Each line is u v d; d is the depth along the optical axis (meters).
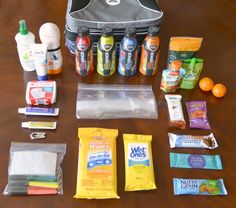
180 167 0.72
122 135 0.76
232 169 0.72
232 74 0.94
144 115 0.81
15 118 0.77
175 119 0.80
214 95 0.88
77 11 0.89
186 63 0.84
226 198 0.67
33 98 0.80
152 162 0.71
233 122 0.82
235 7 1.17
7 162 0.69
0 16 1.03
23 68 0.89
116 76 0.90
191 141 0.76
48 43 0.82
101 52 0.84
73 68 0.91
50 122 0.77
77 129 0.77
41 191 0.65
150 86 0.88
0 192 0.64
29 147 0.72
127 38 0.82
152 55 0.85
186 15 1.12
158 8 0.93
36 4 1.09
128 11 0.91
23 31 0.81
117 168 0.70
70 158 0.71
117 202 0.65
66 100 0.83
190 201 0.66
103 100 0.83
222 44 1.03
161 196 0.66
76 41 0.83
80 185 0.65
